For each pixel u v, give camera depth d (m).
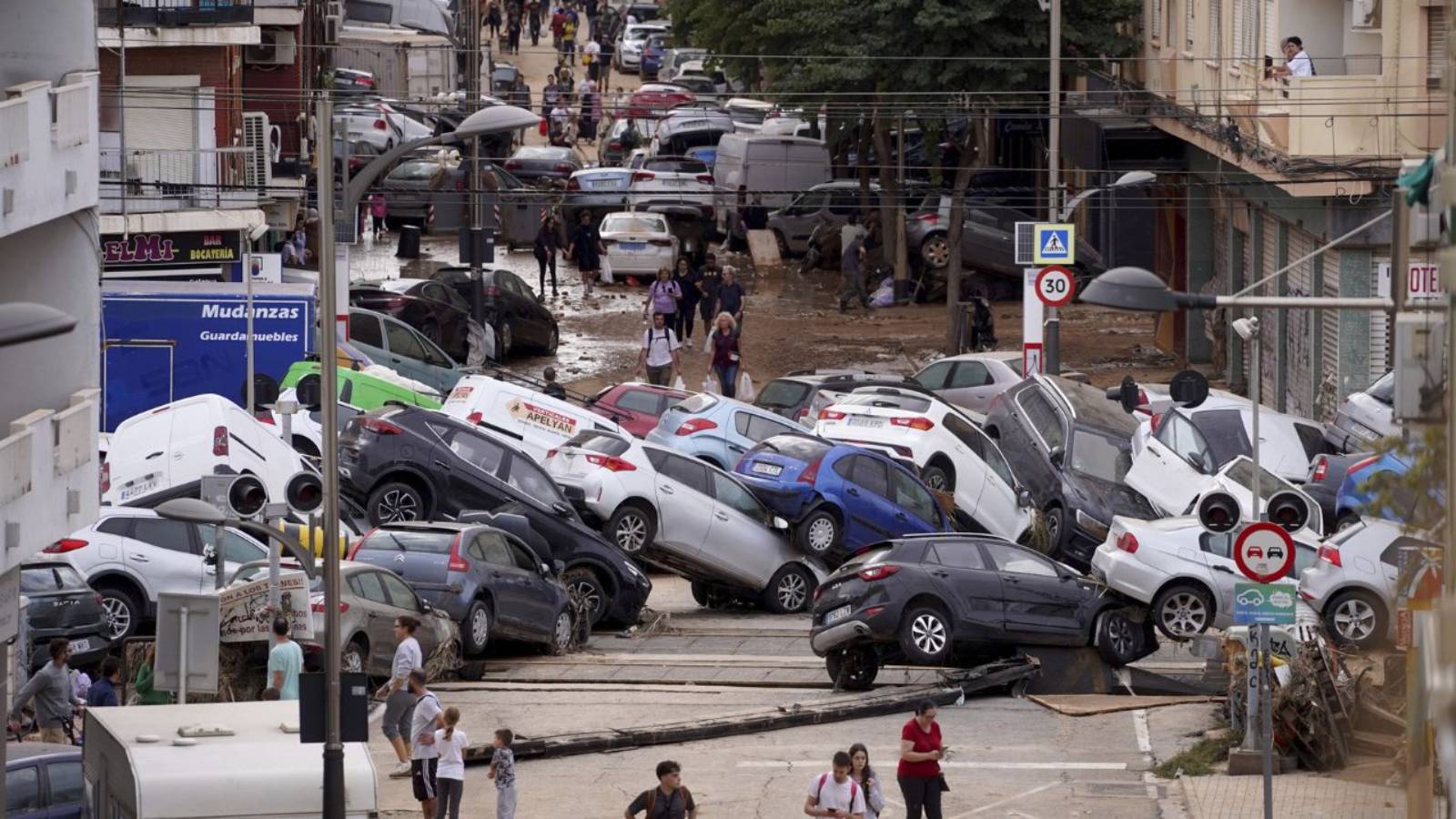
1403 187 23.06
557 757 55.59
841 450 78.88
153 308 89.75
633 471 75.06
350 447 72.25
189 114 110.31
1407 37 90.19
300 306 90.81
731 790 52.38
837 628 61.81
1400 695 53.22
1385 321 91.50
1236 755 53.09
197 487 69.31
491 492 72.25
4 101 48.38
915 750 46.38
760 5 128.75
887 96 125.31
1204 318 120.31
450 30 186.50
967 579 62.47
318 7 140.38
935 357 119.69
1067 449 83.25
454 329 113.12
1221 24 110.50
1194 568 64.81
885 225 137.50
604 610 72.69
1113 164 122.88
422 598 63.62
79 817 47.91
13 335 26.97
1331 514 76.06
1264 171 94.38
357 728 44.09
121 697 59.41
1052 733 58.09
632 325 128.00
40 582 61.72
